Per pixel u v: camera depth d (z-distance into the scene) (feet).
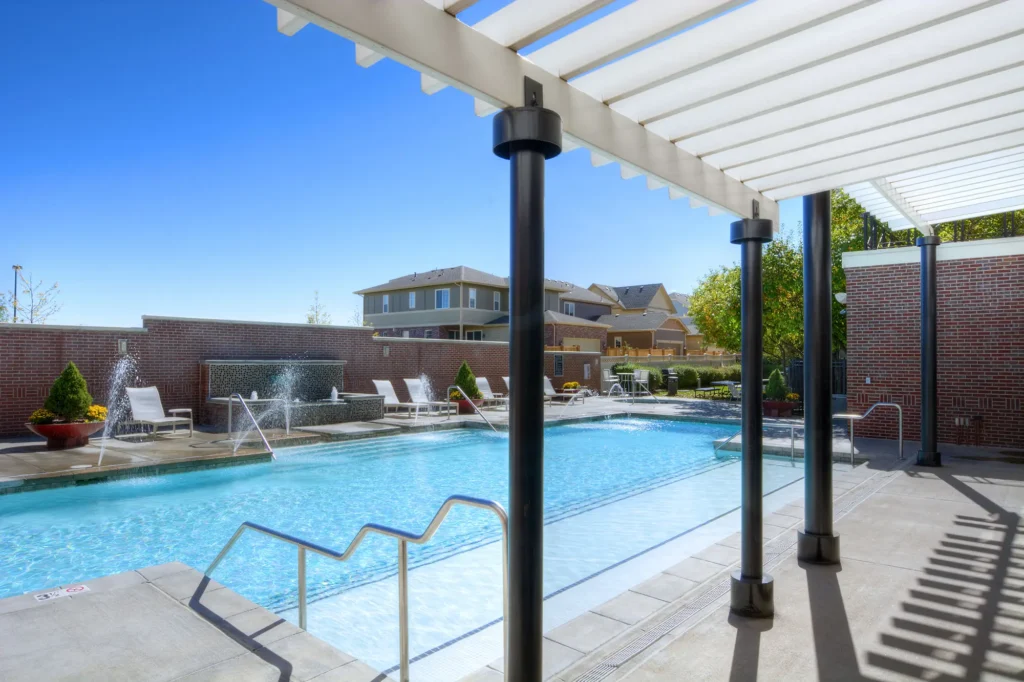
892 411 35.81
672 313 176.35
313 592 14.38
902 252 35.47
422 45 5.95
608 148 8.46
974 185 20.02
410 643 11.45
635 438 42.63
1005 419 32.45
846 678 9.16
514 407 6.64
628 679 9.18
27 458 28.73
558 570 15.72
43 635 10.59
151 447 32.71
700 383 96.84
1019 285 32.14
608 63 7.39
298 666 9.58
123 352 42.04
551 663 9.70
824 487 14.52
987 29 7.09
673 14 6.45
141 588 12.66
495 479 28.17
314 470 30.14
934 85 8.39
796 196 13.52
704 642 10.41
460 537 18.78
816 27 6.95
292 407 41.86
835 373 62.69
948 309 34.06
